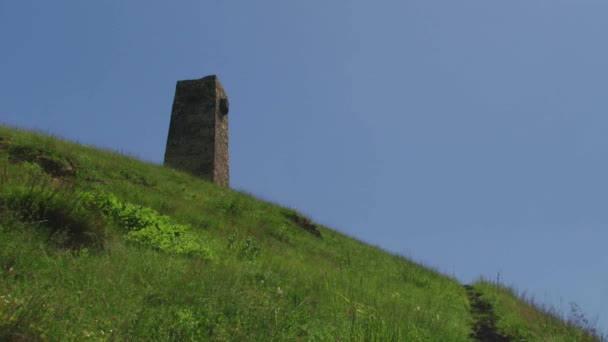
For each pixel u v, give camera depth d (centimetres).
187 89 3241
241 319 746
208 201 2141
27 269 729
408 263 2475
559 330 1409
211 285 863
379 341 746
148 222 1315
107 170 1953
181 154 3083
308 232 2344
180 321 685
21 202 934
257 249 1491
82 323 611
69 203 983
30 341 535
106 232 1005
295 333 771
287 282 1112
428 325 1057
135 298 746
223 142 3256
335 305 984
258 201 2480
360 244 2634
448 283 2159
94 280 752
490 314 1575
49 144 1873
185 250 1196
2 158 1589
